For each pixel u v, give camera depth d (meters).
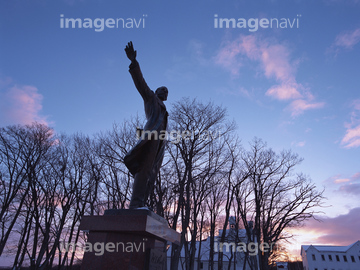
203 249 45.59
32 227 25.55
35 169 24.94
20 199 25.25
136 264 3.91
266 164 25.62
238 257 40.50
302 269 70.12
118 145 21.62
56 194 25.75
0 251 22.31
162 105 5.73
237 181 25.55
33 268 22.73
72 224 25.05
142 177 5.04
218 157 23.28
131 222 3.98
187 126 22.50
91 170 24.94
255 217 24.83
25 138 24.81
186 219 21.14
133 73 5.25
